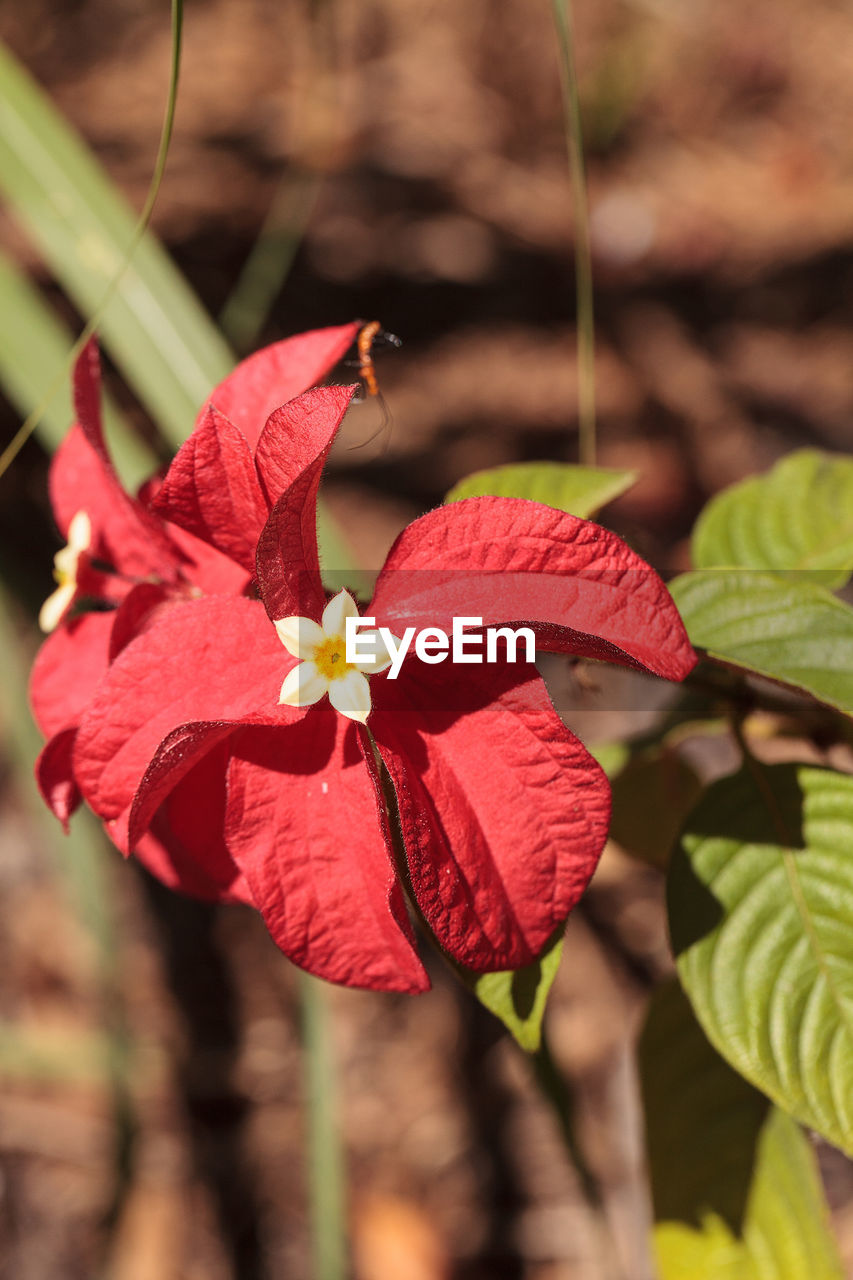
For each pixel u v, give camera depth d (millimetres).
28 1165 1026
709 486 1397
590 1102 1036
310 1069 739
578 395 1482
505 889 403
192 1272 980
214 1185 1019
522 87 1830
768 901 470
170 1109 1047
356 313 1533
